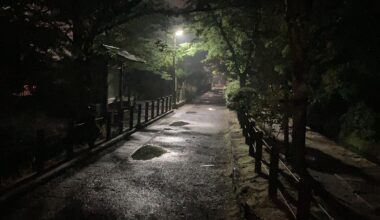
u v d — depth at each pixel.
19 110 9.72
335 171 7.39
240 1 11.91
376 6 6.21
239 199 5.85
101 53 12.22
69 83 9.98
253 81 16.08
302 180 4.36
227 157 9.84
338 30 6.62
